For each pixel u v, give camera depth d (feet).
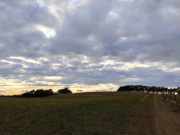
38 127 41.55
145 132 36.83
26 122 48.67
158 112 74.13
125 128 40.40
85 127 40.93
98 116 59.36
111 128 40.14
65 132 36.37
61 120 48.80
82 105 102.47
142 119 54.24
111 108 86.22
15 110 79.05
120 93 410.31
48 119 53.42
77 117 57.57
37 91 468.34
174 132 36.94
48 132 36.55
